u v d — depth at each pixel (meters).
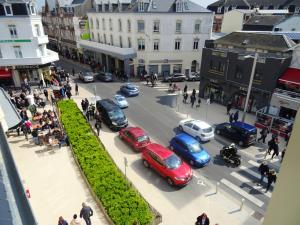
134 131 20.53
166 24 39.66
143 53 41.12
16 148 19.97
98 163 16.97
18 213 5.60
